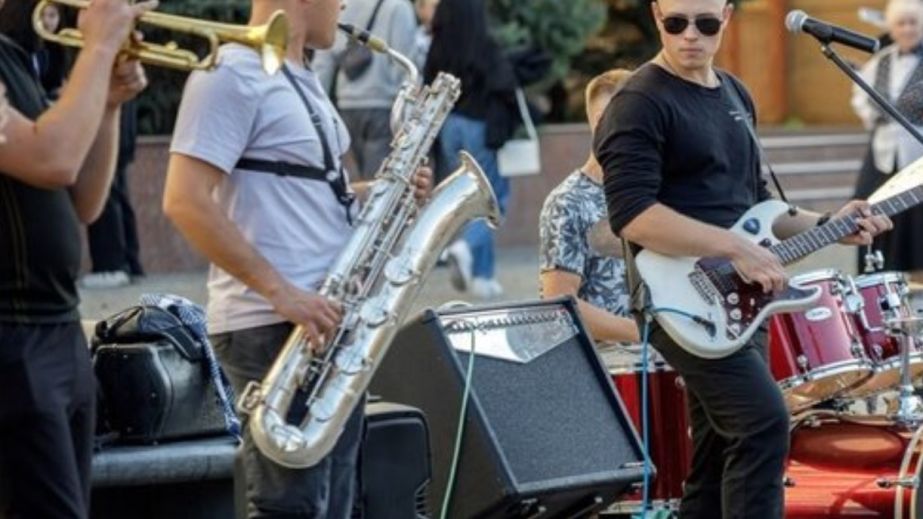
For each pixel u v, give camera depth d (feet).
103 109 33.58
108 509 43.70
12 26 35.24
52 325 34.63
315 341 37.73
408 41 79.30
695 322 43.47
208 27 34.73
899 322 49.70
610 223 44.01
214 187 37.68
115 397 43.32
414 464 43.34
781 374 49.11
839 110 143.33
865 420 50.21
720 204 44.21
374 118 80.94
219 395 44.14
